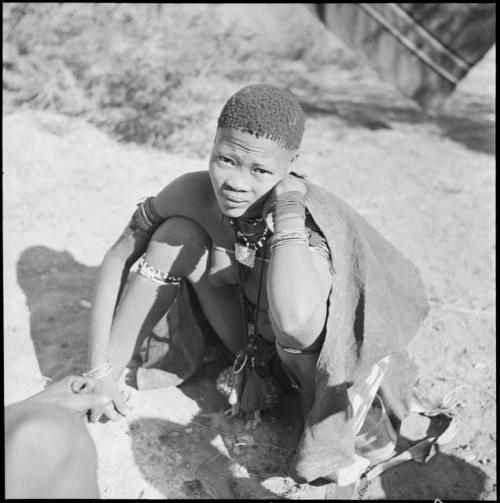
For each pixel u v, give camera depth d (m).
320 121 5.92
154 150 5.09
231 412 2.77
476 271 3.84
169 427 2.73
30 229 4.04
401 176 4.98
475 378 3.08
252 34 7.48
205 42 6.84
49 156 4.86
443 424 2.82
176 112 5.54
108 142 5.13
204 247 2.54
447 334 3.33
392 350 2.42
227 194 2.18
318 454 2.34
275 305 2.11
